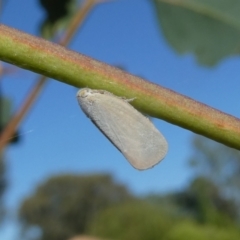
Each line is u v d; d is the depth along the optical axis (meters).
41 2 0.08
